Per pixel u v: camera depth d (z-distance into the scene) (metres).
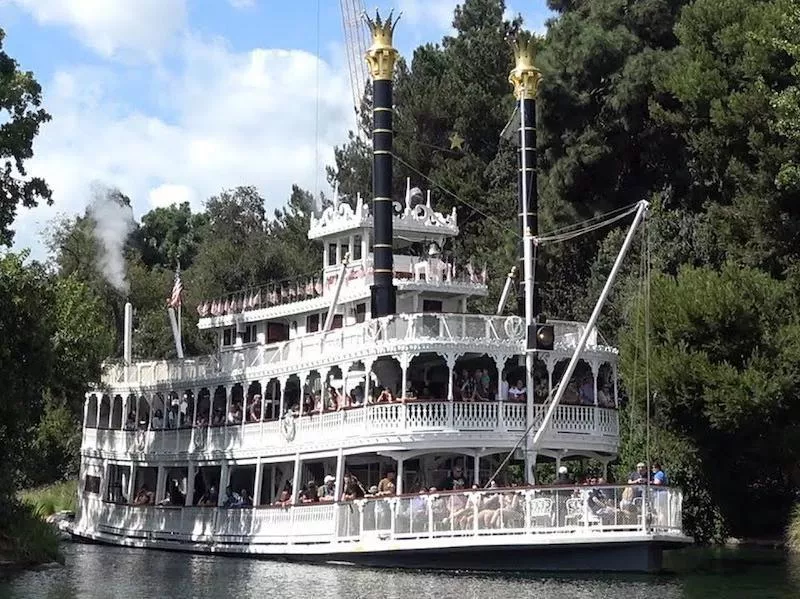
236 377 46.22
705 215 54.53
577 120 61.81
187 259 108.56
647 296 41.34
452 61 80.06
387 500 38.00
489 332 39.47
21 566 38.72
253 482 48.06
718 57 55.22
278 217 93.44
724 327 45.31
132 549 48.62
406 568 37.69
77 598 30.45
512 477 46.47
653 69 58.50
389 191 43.81
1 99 39.56
